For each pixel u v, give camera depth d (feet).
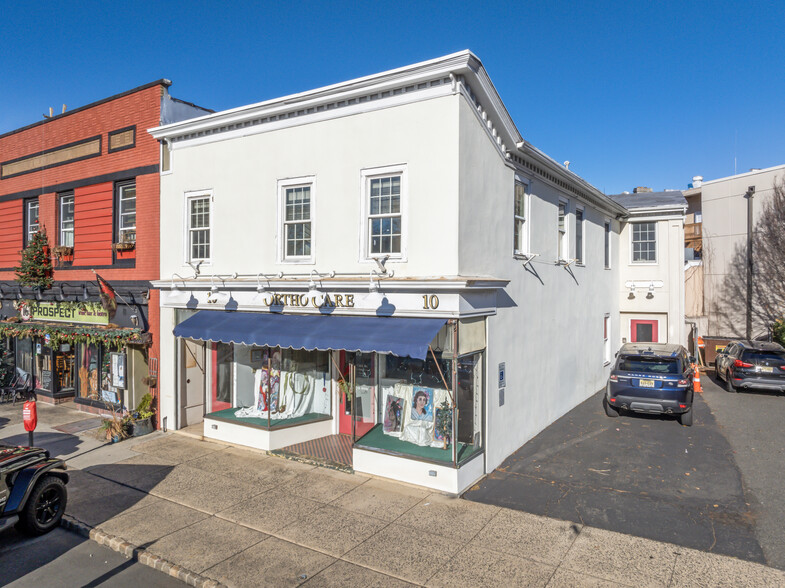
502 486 30.37
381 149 31.45
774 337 66.90
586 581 20.62
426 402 31.99
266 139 36.29
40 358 54.34
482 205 31.91
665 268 67.26
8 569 22.57
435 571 21.45
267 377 38.19
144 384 43.16
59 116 50.14
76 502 28.60
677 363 42.29
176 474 32.58
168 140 41.29
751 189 72.79
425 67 28.99
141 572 22.22
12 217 55.98
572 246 49.14
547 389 42.70
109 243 45.85
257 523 25.88
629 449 36.68
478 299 30.91
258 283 35.73
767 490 29.35
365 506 27.68
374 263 31.68
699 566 21.61
